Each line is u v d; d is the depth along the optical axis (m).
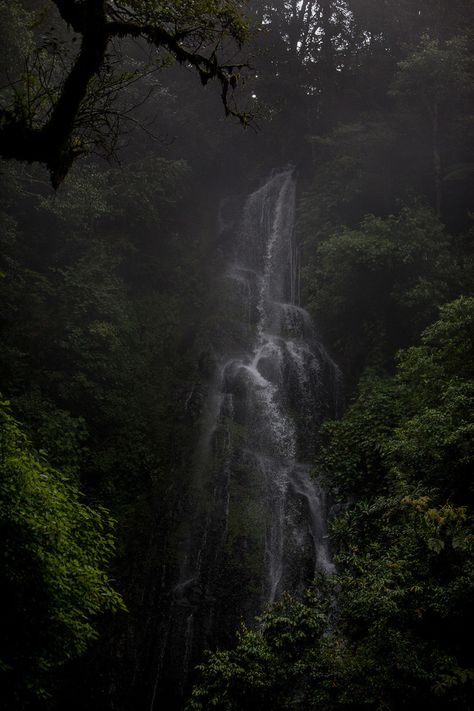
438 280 19.56
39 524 8.23
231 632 15.10
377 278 20.95
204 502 17.53
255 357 22.81
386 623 8.69
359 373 21.16
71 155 6.52
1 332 17.98
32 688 8.11
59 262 21.69
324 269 21.89
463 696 7.86
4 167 17.56
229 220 29.03
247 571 16.12
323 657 8.87
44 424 15.81
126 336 21.02
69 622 8.50
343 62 29.09
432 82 22.88
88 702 14.21
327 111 29.50
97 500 17.11
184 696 14.38
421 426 11.27
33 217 22.03
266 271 27.11
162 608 15.69
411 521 10.05
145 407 20.14
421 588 8.76
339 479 13.98
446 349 13.81
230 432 19.44
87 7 6.35
